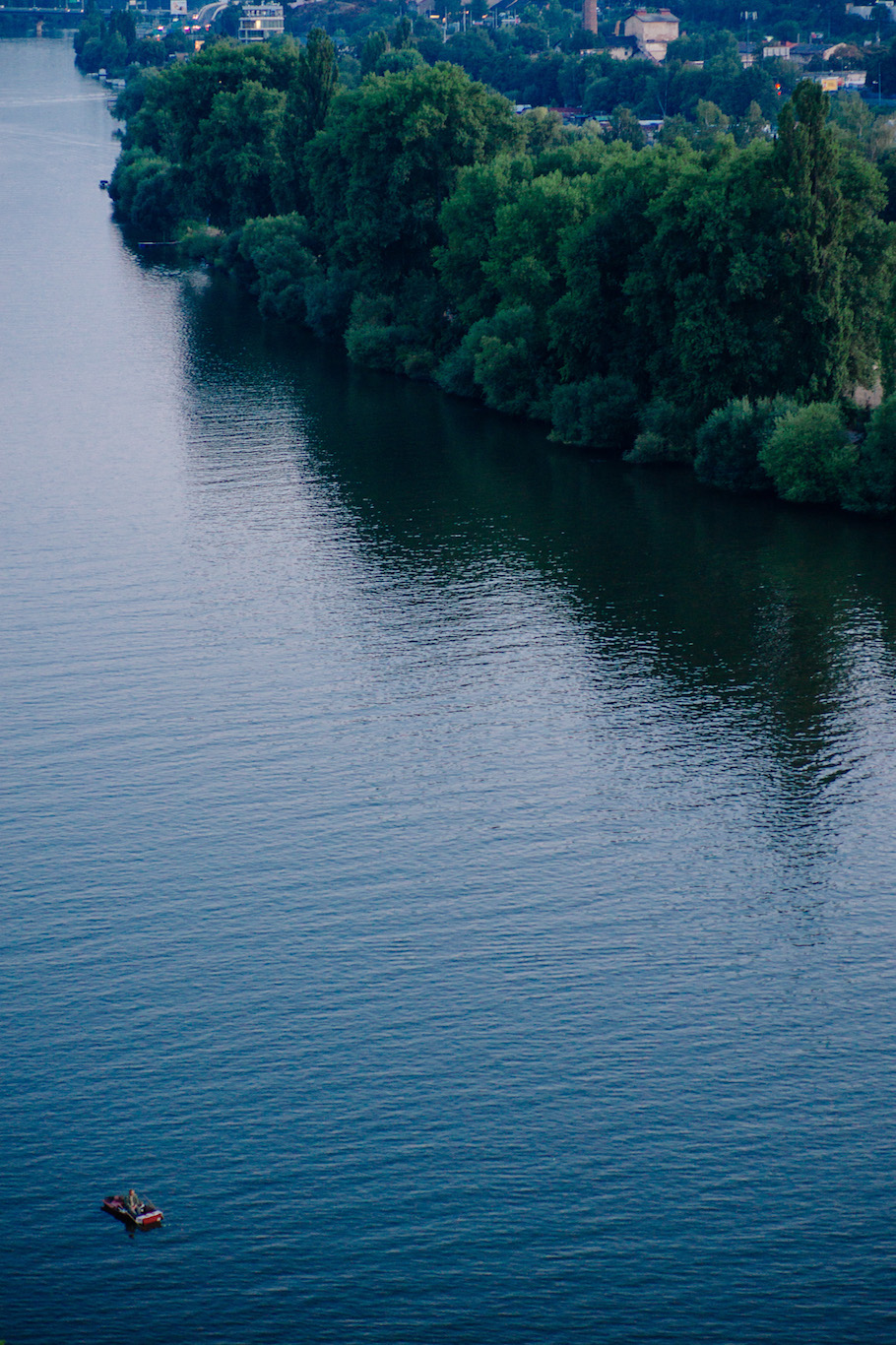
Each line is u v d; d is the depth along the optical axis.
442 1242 43.94
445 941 55.97
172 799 65.06
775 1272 42.91
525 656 77.62
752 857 60.62
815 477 97.75
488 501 101.12
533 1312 41.78
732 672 75.12
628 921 57.00
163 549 93.25
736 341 100.31
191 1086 49.41
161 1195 45.44
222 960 55.06
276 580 88.25
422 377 135.38
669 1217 44.62
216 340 150.38
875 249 102.31
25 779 66.50
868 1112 48.19
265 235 165.50
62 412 124.25
